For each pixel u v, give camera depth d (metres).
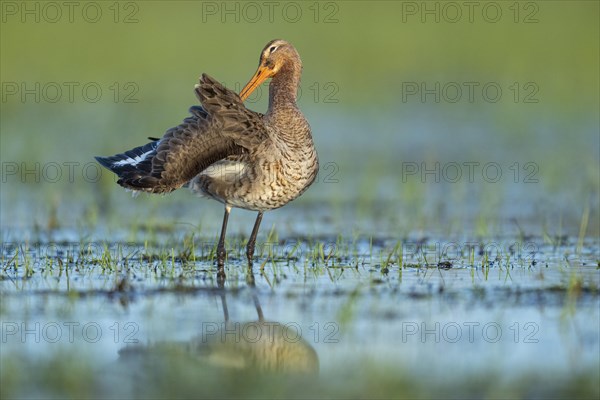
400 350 10.02
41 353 10.00
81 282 12.50
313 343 10.24
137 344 10.27
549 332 10.50
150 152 12.80
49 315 11.11
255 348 10.17
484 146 22.83
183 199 18.86
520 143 23.17
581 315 11.03
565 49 33.06
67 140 23.45
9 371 9.46
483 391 8.95
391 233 15.88
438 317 10.98
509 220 16.67
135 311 11.25
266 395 8.89
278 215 17.41
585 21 34.91
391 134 24.33
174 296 11.85
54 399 8.79
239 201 13.22
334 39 33.75
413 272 13.04
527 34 34.31
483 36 34.31
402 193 18.98
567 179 19.70
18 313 11.18
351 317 10.98
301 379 9.31
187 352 10.06
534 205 17.73
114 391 9.00
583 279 12.48
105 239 15.21
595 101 27.77
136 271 13.11
